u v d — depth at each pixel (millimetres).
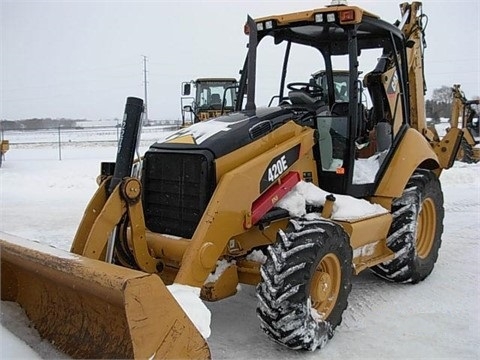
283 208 4016
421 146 5242
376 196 4902
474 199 9773
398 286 5176
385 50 5441
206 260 3379
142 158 4094
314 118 4570
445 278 5383
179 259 3611
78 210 9688
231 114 4336
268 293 3439
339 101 5297
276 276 3441
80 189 12469
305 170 4355
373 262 4609
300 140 4223
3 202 10625
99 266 2809
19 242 3539
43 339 3432
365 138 5234
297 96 4750
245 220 3658
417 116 6059
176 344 2631
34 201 10766
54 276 3145
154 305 2572
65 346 3277
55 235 7516
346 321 4312
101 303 3062
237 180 3617
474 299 4793
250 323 4277
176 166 3834
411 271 5020
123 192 3518
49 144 28969
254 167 3764
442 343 3891
